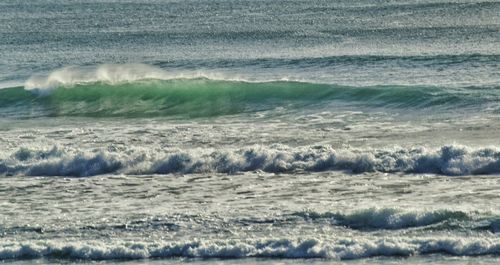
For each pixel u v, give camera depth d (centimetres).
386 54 12612
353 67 11462
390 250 4388
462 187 5519
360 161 6162
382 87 9212
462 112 8375
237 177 6091
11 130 8444
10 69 13525
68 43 17338
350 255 4372
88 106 10019
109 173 6353
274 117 8712
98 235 4781
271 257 4403
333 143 7138
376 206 4956
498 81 9544
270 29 18075
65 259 4519
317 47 14788
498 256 4266
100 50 15975
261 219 4903
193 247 4522
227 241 4562
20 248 4606
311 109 8994
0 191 5916
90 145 7369
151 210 5225
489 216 4712
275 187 5750
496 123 7744
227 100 9606
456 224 4666
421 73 10556
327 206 5141
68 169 6425
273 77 11050
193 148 7125
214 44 16050
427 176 5866
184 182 6009
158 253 4512
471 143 6919
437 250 4369
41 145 7081
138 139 7588
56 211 5306
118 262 4444
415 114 8450
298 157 6319
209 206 5275
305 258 4375
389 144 7000
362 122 8138
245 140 7419
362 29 17275
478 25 16800
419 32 16238
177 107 9738
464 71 10475
